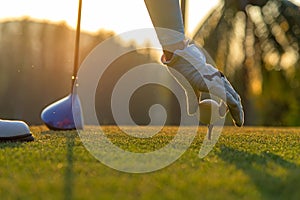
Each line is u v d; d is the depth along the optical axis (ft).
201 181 5.05
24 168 5.97
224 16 36.06
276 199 4.29
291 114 38.47
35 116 40.52
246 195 4.43
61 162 6.47
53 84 38.47
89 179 5.20
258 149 8.55
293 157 7.41
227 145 9.12
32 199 4.21
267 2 36.27
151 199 4.22
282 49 37.09
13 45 39.75
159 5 8.50
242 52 36.73
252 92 37.45
